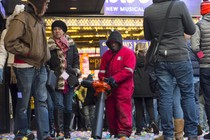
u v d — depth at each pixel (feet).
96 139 21.29
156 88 19.88
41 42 17.48
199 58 20.21
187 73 17.30
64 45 23.52
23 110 17.43
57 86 23.04
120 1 48.57
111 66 22.02
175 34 17.24
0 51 18.06
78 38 58.85
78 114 39.01
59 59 23.31
